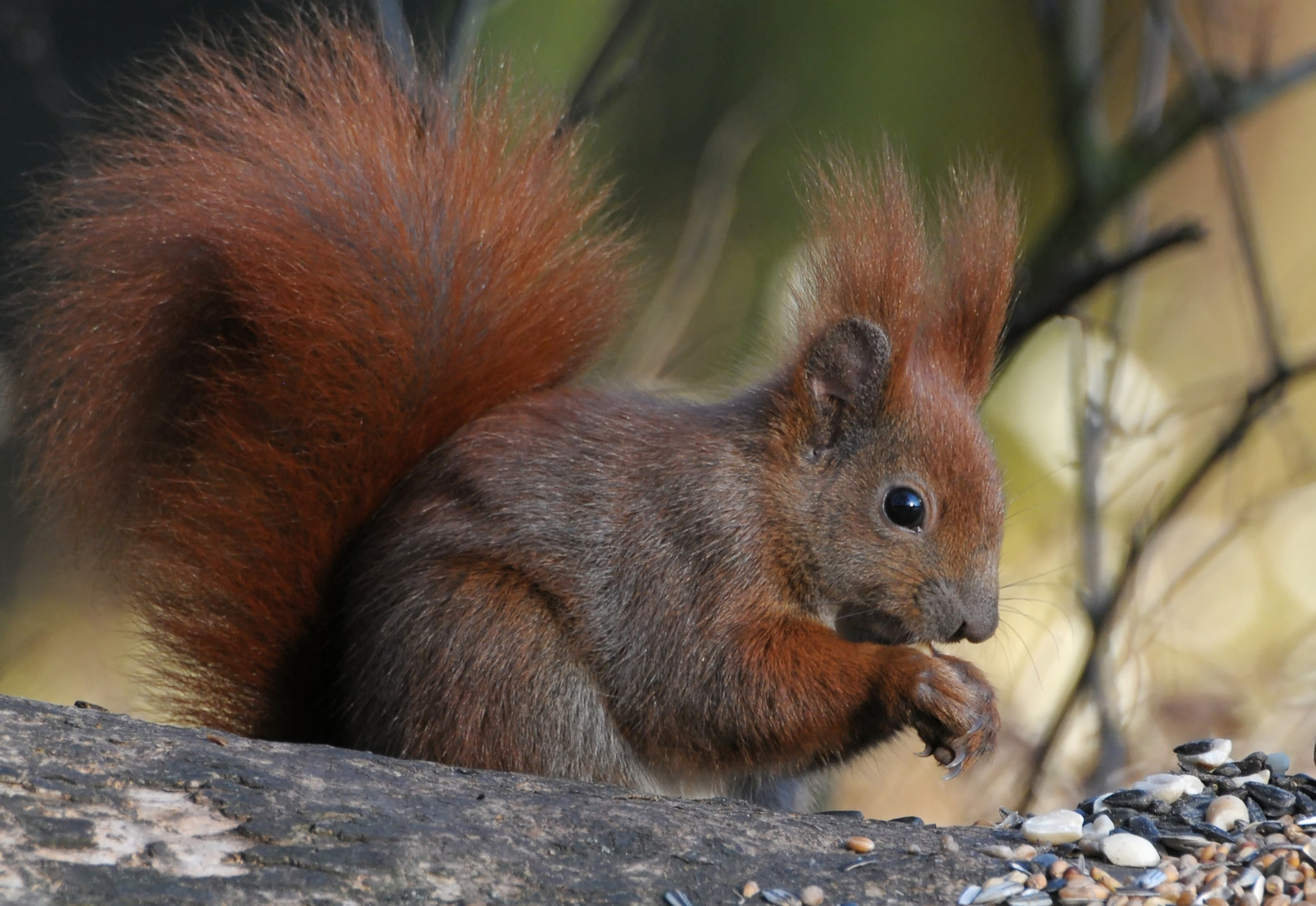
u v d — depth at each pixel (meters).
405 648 2.94
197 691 2.96
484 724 2.94
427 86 2.99
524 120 3.00
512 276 2.97
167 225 2.96
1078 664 3.14
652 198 3.84
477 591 2.95
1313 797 2.91
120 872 2.86
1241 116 3.09
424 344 2.97
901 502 2.96
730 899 2.87
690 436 2.96
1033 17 3.11
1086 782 3.08
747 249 3.66
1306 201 4.56
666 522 2.95
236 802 2.87
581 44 3.11
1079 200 3.10
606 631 2.95
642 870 2.87
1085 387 3.10
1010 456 3.73
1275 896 2.88
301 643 2.96
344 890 2.86
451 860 2.87
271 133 2.97
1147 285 4.28
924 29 4.09
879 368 2.96
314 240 2.96
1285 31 4.64
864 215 2.97
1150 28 3.12
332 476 2.96
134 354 2.96
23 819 2.86
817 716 2.94
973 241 2.99
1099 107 3.10
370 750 2.94
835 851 2.88
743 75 4.00
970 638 2.96
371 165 2.97
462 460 2.96
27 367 2.97
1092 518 3.10
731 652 2.95
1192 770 2.92
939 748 2.94
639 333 3.12
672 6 3.94
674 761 2.95
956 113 4.11
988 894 2.88
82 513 2.96
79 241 2.96
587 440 2.96
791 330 2.98
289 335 2.96
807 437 2.96
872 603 2.96
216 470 2.96
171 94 2.97
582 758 2.95
